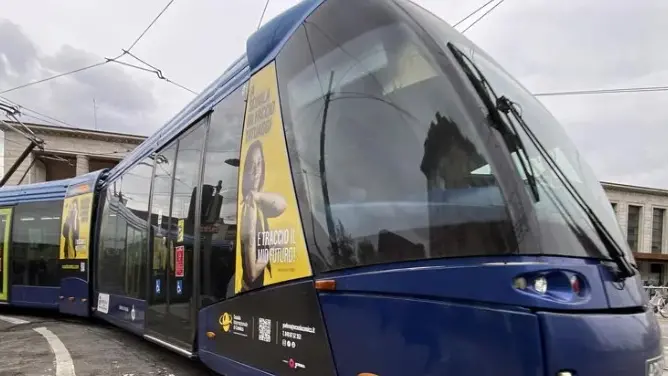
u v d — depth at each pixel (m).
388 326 3.02
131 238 7.98
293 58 4.11
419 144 3.07
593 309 2.61
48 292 11.25
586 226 2.87
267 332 4.01
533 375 2.46
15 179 28.19
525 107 3.40
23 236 11.91
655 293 19.41
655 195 41.94
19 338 8.93
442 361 2.76
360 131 3.40
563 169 3.14
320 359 3.45
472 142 2.86
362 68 3.50
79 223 10.63
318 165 3.66
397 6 3.47
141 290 7.23
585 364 2.49
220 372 4.71
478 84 3.04
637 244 41.19
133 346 8.20
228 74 5.25
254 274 4.23
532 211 2.67
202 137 5.62
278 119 4.12
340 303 3.33
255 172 4.35
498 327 2.58
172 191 6.37
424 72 3.16
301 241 3.70
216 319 4.85
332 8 3.86
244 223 4.45
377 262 3.14
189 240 5.63
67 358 7.20
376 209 3.21
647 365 2.69
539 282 2.56
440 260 2.85
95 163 31.73
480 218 2.74
